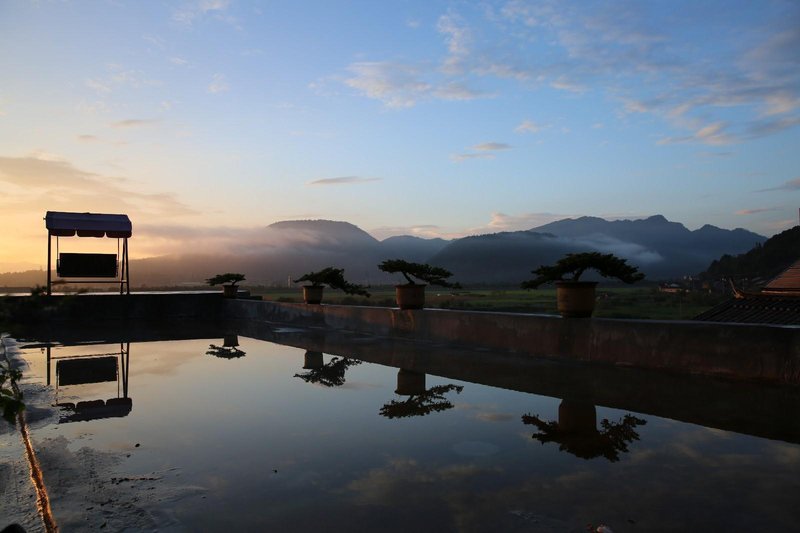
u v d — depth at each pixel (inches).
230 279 651.5
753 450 119.6
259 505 91.4
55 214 584.7
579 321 257.3
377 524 83.6
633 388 190.5
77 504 91.4
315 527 82.6
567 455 118.3
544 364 249.3
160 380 219.5
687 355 216.2
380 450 123.2
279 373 236.4
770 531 79.3
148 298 610.5
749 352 197.8
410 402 175.6
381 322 390.6
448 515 86.7
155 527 82.7
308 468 110.7
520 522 83.5
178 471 108.7
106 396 187.0
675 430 137.3
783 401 165.0
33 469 109.0
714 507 88.4
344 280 492.7
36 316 518.9
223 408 168.1
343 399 181.2
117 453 120.6
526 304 2110.0
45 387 202.5
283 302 533.0
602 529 80.3
